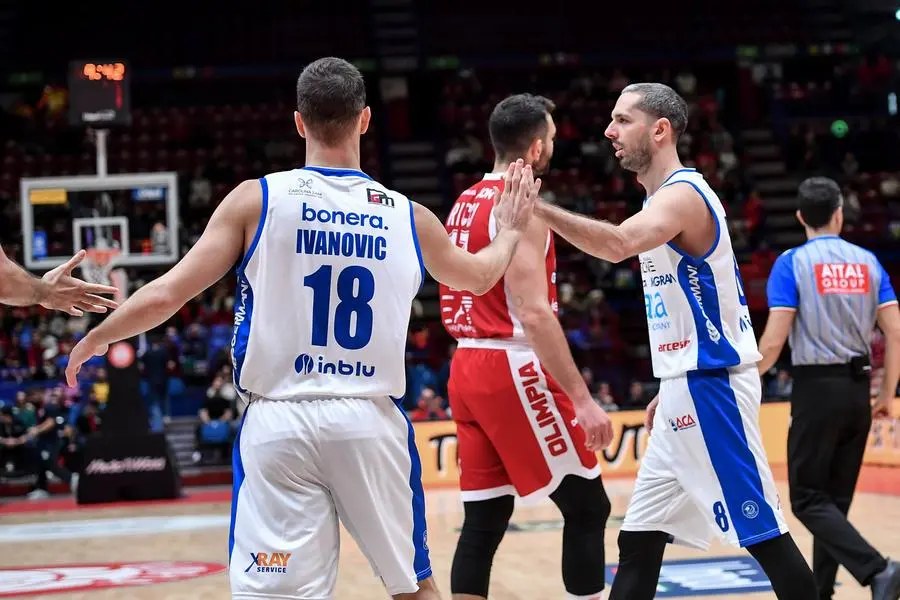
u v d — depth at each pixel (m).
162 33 20.41
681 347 2.94
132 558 6.29
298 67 20.28
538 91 20.45
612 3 21.09
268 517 2.30
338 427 2.31
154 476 10.48
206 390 13.91
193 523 8.33
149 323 2.29
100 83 10.40
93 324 13.51
